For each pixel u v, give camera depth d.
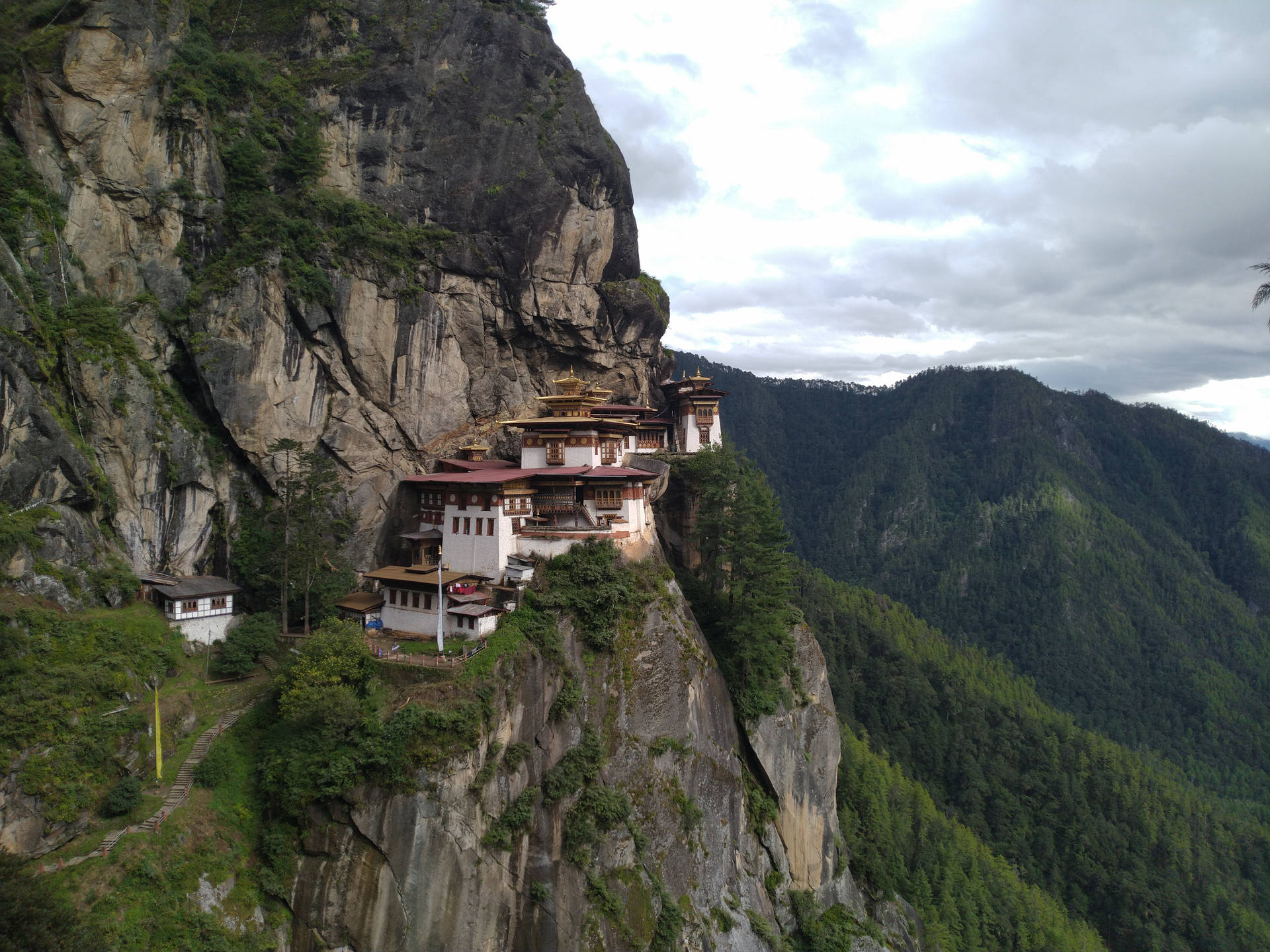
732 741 57.69
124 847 35.72
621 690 49.62
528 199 66.44
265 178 59.06
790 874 61.00
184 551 53.53
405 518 62.59
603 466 63.97
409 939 37.75
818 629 128.25
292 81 62.91
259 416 55.50
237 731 43.75
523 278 67.12
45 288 49.22
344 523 58.69
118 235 53.38
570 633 49.69
